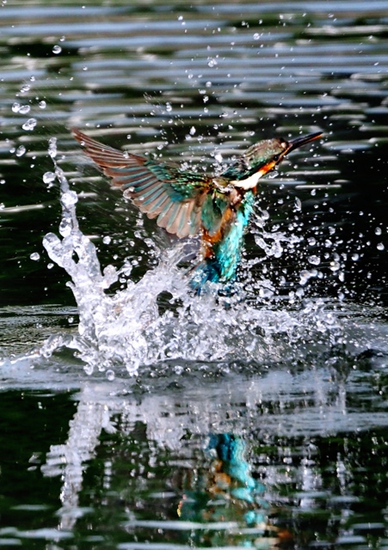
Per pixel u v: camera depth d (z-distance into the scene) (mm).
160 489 7902
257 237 14719
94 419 9461
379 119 18375
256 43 21859
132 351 11281
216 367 11078
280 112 18578
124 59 20984
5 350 11594
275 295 13406
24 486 7996
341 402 9875
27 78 19953
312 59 21047
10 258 14398
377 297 13320
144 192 10531
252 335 11719
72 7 23781
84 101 18969
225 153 16609
